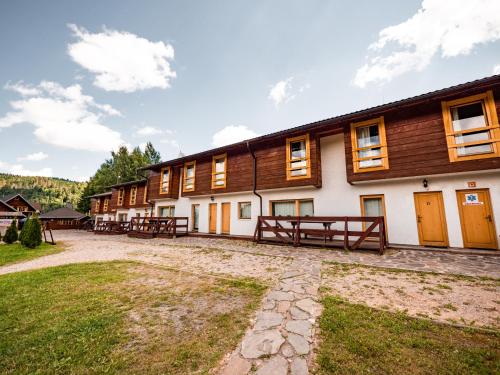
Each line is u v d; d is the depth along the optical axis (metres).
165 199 17.28
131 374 2.30
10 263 8.31
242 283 4.96
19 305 4.04
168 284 5.09
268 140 11.80
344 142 9.79
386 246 8.47
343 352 2.53
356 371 2.23
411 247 8.13
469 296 3.91
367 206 9.77
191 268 6.45
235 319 3.40
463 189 7.91
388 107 8.31
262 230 10.66
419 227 8.52
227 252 8.69
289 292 4.38
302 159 10.73
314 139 10.49
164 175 17.56
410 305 3.64
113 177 38.03
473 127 7.57
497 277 4.77
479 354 2.42
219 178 14.12
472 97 7.48
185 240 12.86
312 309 3.64
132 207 23.03
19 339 2.98
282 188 11.40
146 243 12.21
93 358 2.57
